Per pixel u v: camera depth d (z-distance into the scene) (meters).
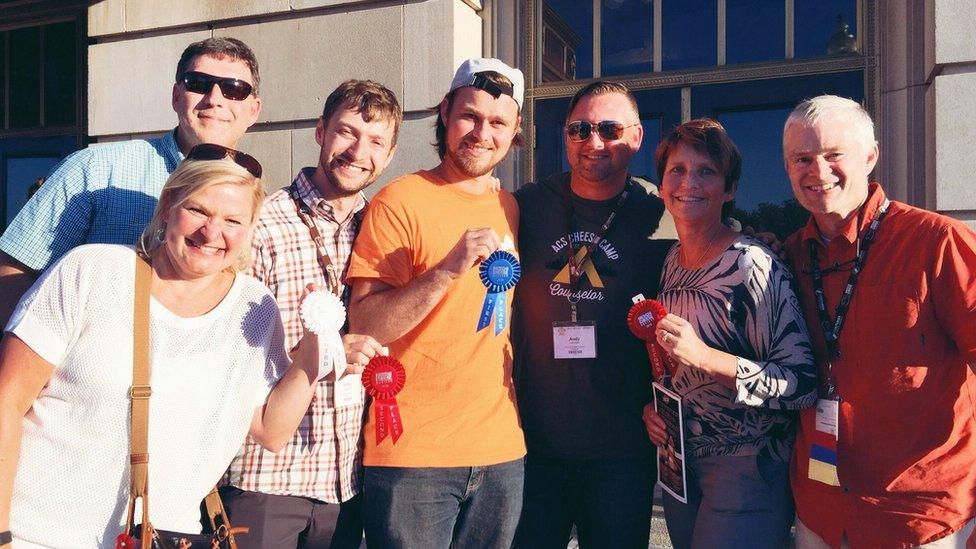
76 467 1.65
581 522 2.60
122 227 2.33
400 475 2.27
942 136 3.52
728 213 2.67
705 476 2.28
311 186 2.41
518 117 2.56
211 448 1.81
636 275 2.57
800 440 2.19
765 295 2.16
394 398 2.26
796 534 2.20
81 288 1.68
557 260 2.59
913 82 3.77
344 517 2.35
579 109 2.64
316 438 2.24
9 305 2.27
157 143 2.48
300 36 4.55
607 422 2.50
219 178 1.72
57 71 5.94
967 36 3.48
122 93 4.97
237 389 1.86
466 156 2.45
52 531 1.64
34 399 1.67
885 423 1.99
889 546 1.96
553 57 4.54
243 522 2.14
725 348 2.21
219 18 4.71
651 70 4.41
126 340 1.69
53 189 2.31
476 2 4.45
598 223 2.63
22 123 6.05
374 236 2.35
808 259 2.24
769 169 4.14
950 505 1.91
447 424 2.31
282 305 2.27
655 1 4.38
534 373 2.56
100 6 4.97
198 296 1.86
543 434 2.54
